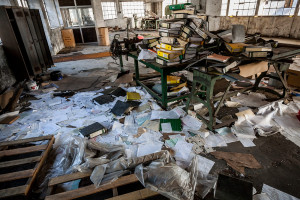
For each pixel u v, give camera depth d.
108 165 1.59
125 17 15.34
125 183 1.44
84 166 1.61
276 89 3.16
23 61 3.59
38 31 4.29
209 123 2.18
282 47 2.48
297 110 2.51
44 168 1.73
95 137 2.16
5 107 2.88
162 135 2.15
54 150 1.97
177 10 2.48
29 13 3.89
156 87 3.07
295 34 7.53
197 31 2.30
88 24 9.20
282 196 1.42
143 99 3.03
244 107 2.62
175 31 2.38
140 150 1.92
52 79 4.23
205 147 1.96
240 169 1.68
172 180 1.41
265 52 2.03
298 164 1.72
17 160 1.69
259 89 2.88
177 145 1.98
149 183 1.42
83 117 2.60
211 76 1.90
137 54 3.22
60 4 8.41
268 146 1.95
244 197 1.15
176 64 2.39
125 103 2.77
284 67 2.39
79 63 5.74
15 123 2.52
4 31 3.28
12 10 3.34
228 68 1.84
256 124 2.27
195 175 1.52
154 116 2.50
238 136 2.10
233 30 2.28
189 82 3.18
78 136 2.12
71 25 9.27
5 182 1.56
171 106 2.78
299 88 3.13
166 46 2.41
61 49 8.19
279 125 2.25
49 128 2.36
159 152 1.73
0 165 1.63
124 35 11.12
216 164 1.74
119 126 2.36
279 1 7.81
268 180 1.56
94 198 1.41
